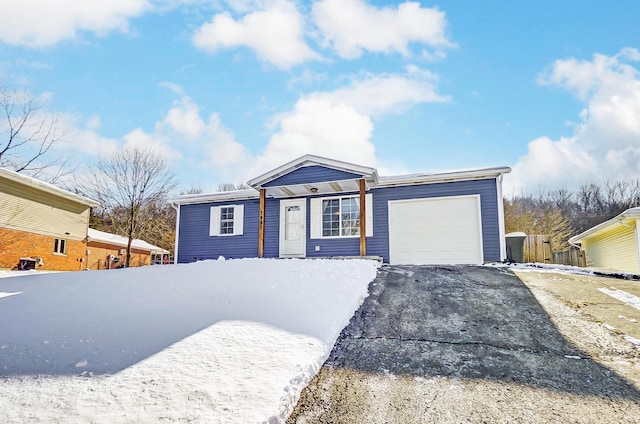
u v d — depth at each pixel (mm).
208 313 4996
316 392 3357
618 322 4824
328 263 8359
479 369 3746
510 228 29266
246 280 6699
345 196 13070
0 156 20406
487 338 4508
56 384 3271
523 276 7477
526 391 3305
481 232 11453
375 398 3252
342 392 3355
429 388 3398
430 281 7094
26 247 15164
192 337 4188
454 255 11625
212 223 14625
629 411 2969
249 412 2816
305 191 13086
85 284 6773
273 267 7902
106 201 22203
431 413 3006
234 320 4707
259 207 13727
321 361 3893
